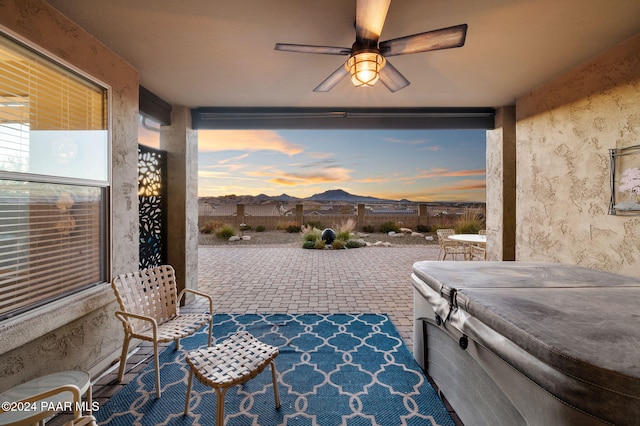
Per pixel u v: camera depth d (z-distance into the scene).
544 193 3.55
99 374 2.45
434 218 13.42
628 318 1.36
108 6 2.11
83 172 2.39
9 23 1.79
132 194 2.96
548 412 1.13
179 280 4.21
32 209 2.03
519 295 1.69
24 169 1.94
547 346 1.10
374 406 2.05
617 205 2.73
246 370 1.75
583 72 3.04
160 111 3.98
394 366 2.54
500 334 1.37
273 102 4.17
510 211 4.36
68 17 2.22
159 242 4.11
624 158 2.67
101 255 2.60
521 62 3.02
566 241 3.27
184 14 2.21
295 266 6.81
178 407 2.04
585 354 1.03
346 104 4.28
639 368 0.94
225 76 3.33
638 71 2.54
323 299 4.43
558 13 2.22
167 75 3.29
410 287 5.08
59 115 2.19
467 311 1.66
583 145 3.05
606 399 0.93
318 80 3.46
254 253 8.64
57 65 2.17
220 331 3.28
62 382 1.65
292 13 2.21
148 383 2.32
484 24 2.35
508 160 4.34
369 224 13.53
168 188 4.23
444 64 3.06
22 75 1.93
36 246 2.05
